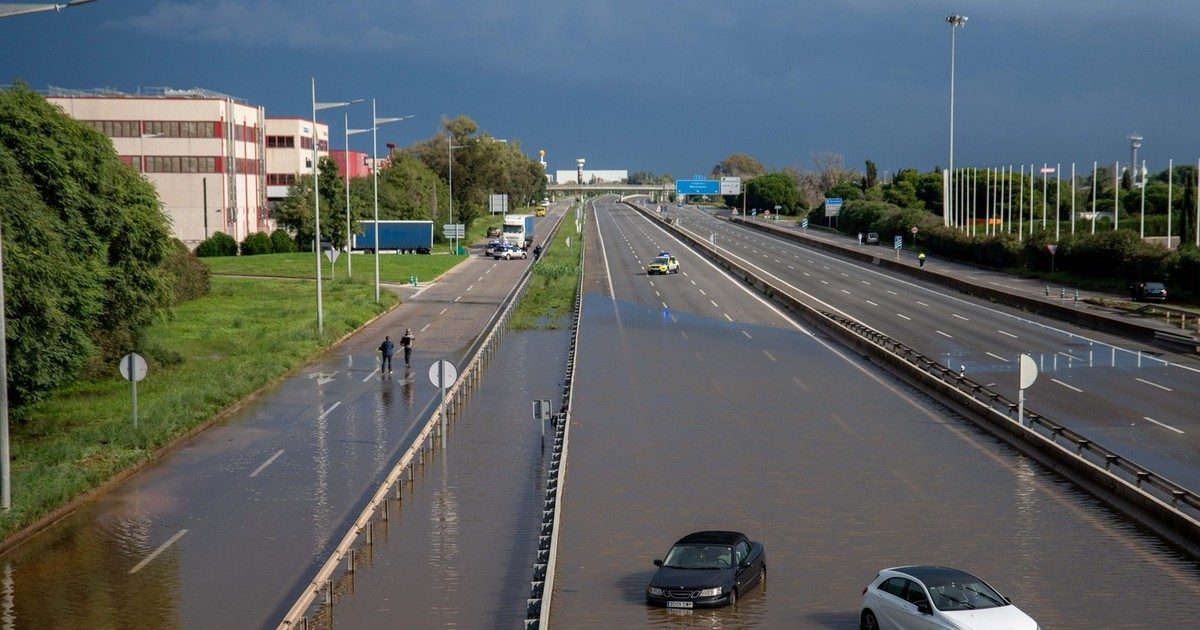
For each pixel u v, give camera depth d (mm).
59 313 38562
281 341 60031
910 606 18766
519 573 24688
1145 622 20609
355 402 46500
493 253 122625
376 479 33812
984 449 36250
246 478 34156
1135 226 131125
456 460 35719
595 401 45031
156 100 129500
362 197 141750
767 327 68125
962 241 120688
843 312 74188
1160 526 27375
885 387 47875
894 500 30031
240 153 136625
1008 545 25812
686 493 30906
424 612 22312
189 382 49969
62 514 30438
